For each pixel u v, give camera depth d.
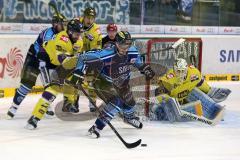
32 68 12.30
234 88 18.17
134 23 18.89
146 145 10.45
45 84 11.95
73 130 11.55
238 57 20.05
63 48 11.28
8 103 14.43
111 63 10.82
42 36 12.16
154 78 12.62
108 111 10.74
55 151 9.80
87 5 17.86
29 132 11.19
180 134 11.57
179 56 13.53
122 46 10.50
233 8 20.64
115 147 10.26
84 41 13.18
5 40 15.17
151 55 12.92
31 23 16.55
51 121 12.31
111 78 10.93
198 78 12.64
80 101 14.95
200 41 13.89
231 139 11.34
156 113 12.77
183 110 12.41
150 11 19.11
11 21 16.22
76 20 11.46
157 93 12.56
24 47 15.70
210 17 20.28
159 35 19.02
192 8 19.89
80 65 10.69
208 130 12.07
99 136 10.98
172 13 19.56
